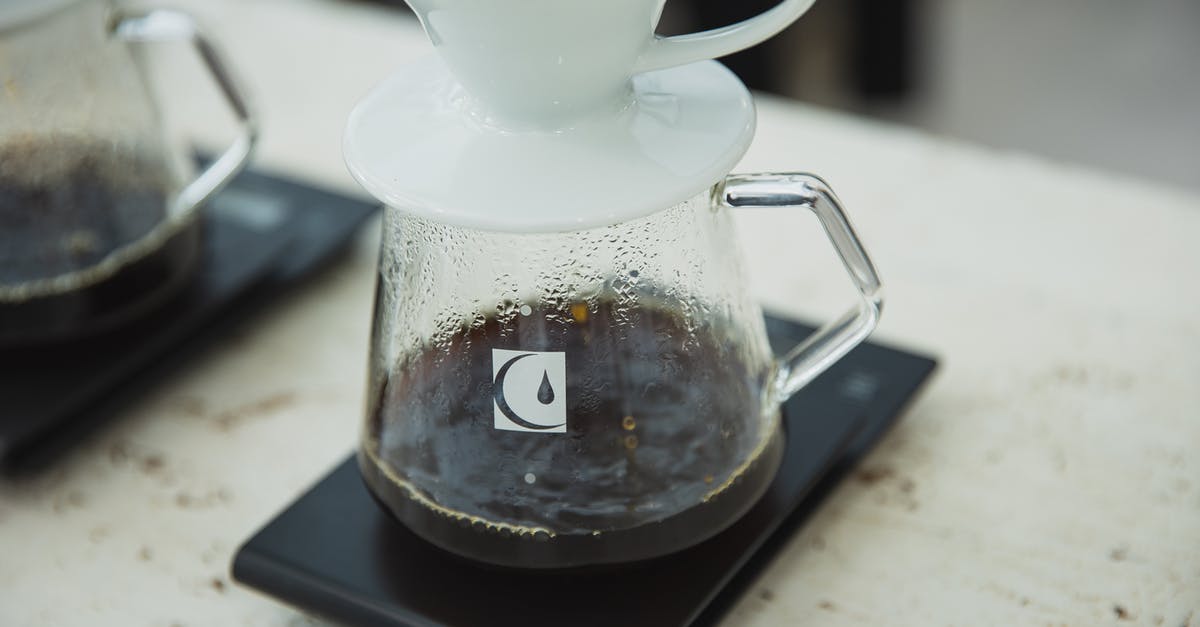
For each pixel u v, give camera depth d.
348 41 0.97
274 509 0.62
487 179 0.50
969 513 0.60
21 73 0.64
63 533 0.62
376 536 0.58
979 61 2.24
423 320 0.53
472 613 0.54
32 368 0.66
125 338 0.67
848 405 0.62
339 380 0.68
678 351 0.53
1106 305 0.70
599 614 0.54
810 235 0.76
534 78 0.49
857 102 1.98
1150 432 0.63
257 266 0.70
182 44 0.98
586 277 0.51
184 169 0.71
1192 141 1.96
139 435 0.66
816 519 0.60
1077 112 2.06
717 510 0.54
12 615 0.58
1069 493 0.61
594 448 0.52
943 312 0.70
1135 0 2.39
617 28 0.49
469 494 0.53
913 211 0.76
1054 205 0.76
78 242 0.65
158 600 0.59
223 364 0.69
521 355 0.51
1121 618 0.56
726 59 1.70
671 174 0.50
